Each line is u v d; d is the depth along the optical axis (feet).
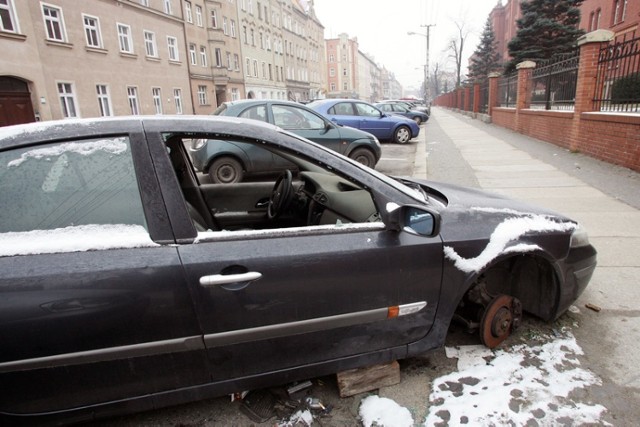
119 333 5.87
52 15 69.77
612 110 28.81
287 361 6.91
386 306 7.20
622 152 25.53
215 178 24.26
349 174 7.23
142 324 5.93
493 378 8.00
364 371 7.70
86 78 76.48
